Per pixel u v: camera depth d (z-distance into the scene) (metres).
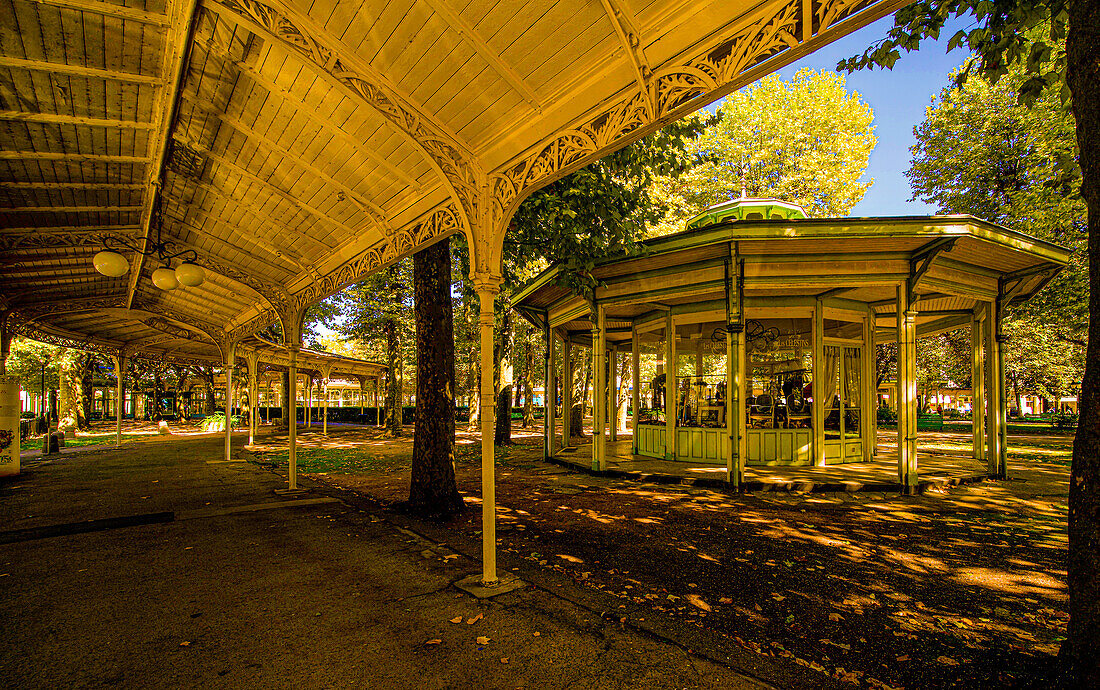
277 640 3.23
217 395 40.69
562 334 13.85
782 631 3.33
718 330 10.59
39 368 27.84
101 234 6.98
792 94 22.98
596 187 6.62
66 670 2.88
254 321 11.35
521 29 3.17
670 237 8.34
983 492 8.04
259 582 4.28
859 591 4.02
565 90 3.49
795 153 23.09
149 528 6.16
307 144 4.93
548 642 3.19
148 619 3.56
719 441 10.29
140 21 3.44
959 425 25.30
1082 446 2.53
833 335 10.45
